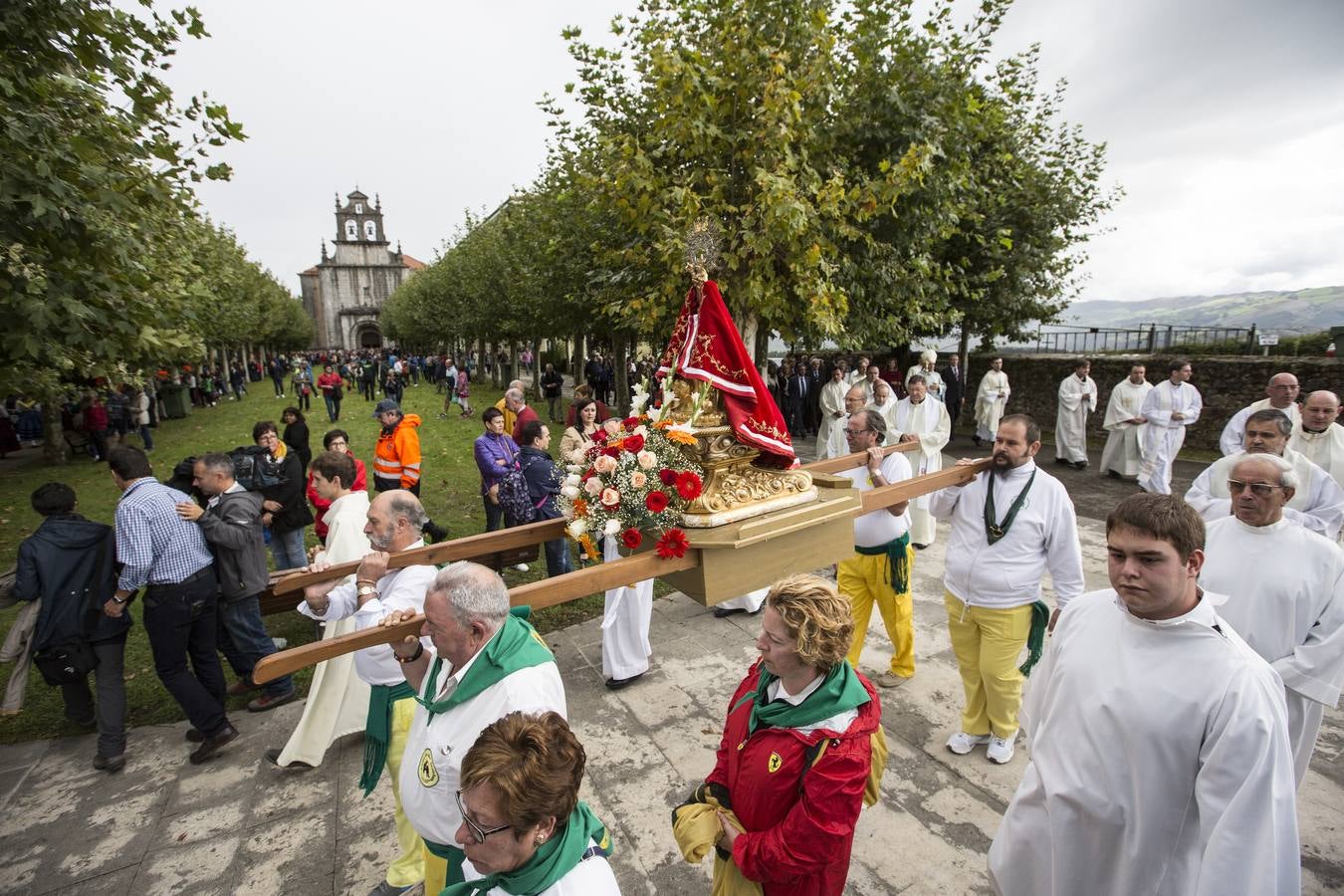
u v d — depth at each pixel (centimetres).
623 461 249
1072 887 208
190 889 317
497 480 708
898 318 1003
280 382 3178
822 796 179
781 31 788
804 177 770
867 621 473
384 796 379
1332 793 348
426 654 240
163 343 603
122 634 407
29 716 476
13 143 416
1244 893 166
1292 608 273
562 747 150
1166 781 191
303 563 638
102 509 1039
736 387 250
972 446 1402
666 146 828
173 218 631
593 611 611
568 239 1286
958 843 325
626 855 327
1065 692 215
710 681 486
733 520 241
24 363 504
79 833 355
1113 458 1120
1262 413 375
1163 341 1533
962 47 933
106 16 476
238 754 422
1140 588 194
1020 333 1642
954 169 916
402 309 5212
